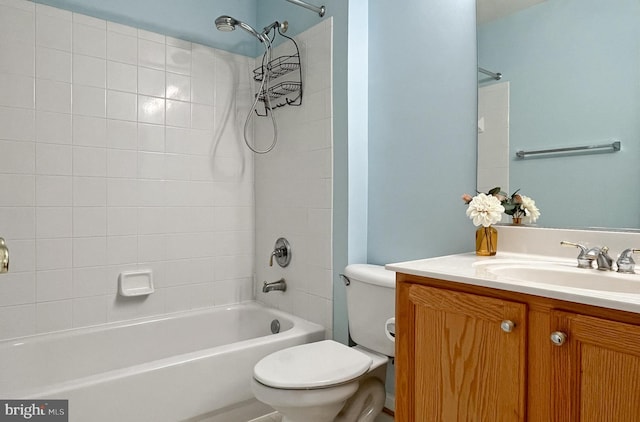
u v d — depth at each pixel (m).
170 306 2.33
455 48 1.71
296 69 2.32
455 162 1.71
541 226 1.45
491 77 1.59
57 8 1.99
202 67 2.45
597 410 0.84
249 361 1.83
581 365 0.87
